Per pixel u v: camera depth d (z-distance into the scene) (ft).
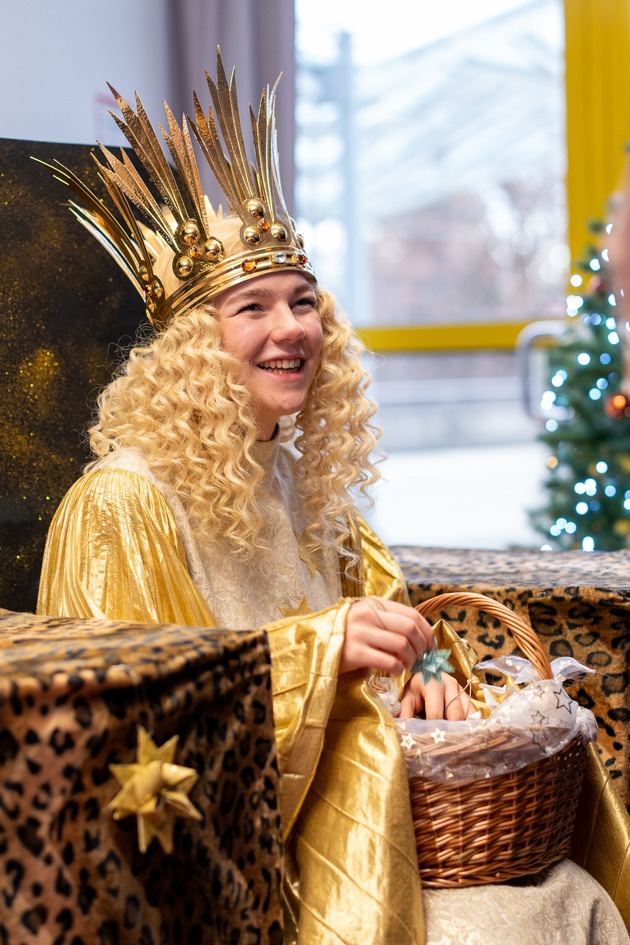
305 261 4.44
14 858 2.42
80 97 6.95
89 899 2.52
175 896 2.74
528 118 12.91
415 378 14.30
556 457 9.80
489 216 13.32
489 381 14.42
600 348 9.33
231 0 8.57
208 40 8.29
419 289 13.65
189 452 4.19
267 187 4.44
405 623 3.69
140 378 4.39
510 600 4.84
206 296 4.30
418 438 14.39
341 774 3.55
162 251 4.57
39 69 6.57
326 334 4.76
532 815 3.55
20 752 2.43
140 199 4.48
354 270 13.51
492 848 3.50
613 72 11.50
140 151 4.39
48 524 5.10
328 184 13.21
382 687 4.33
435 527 14.08
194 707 2.78
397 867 3.33
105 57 7.25
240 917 2.93
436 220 13.51
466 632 4.99
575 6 11.63
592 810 4.14
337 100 13.11
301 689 3.54
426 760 3.47
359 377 4.80
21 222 5.08
